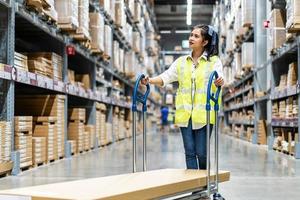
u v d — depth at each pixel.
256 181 4.61
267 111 11.13
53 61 6.73
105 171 5.47
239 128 16.16
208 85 3.18
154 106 25.81
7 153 4.85
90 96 8.91
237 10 12.69
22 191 2.20
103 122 10.45
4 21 4.93
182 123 3.59
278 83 9.54
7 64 4.91
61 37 6.80
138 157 7.54
